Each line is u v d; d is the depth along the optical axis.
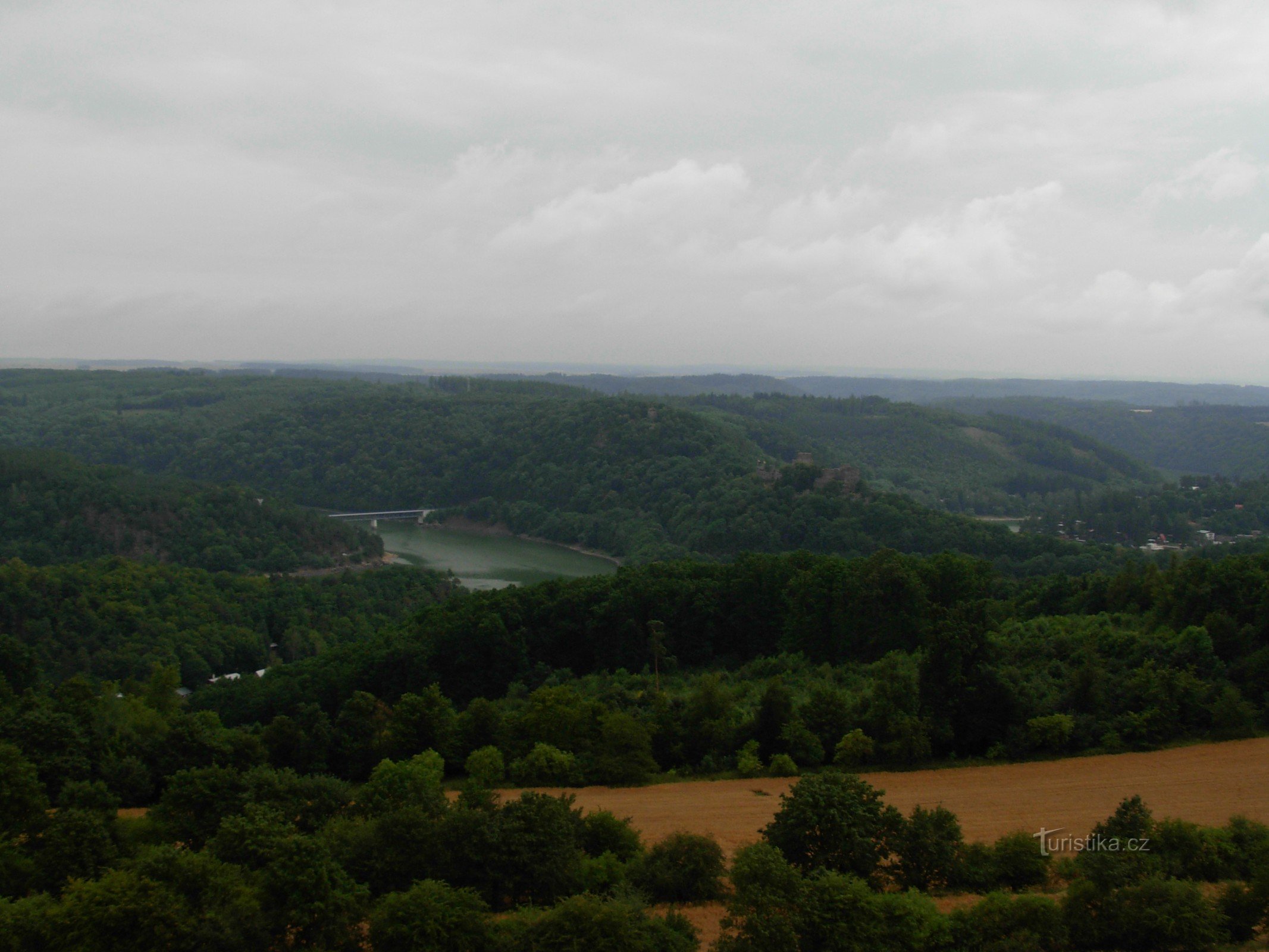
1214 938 44.97
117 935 42.62
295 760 83.25
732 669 122.94
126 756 73.56
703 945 46.16
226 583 191.12
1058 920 45.69
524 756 81.94
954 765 80.62
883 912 44.78
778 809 68.75
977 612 88.31
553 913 44.47
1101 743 82.69
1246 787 71.31
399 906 44.59
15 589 157.75
